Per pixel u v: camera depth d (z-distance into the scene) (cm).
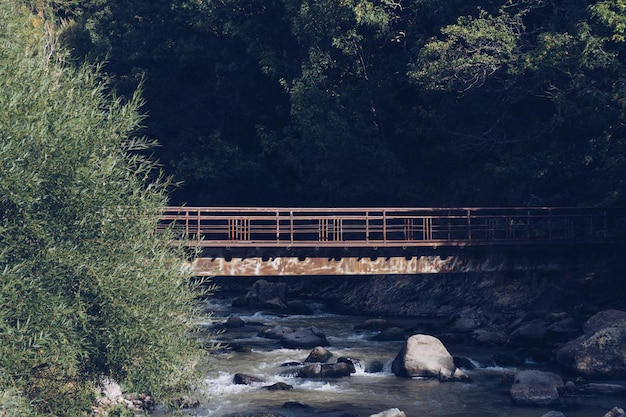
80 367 1758
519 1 4088
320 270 3216
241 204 5325
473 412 2297
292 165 4962
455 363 2844
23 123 1612
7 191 1571
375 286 4328
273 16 5178
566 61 3575
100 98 1823
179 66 5716
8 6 1828
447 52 3872
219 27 5372
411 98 4653
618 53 3584
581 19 3694
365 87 4491
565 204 3906
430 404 2386
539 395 2372
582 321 3334
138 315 1678
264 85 5488
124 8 5666
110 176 1745
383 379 2698
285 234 5191
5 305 1574
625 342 2634
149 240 1780
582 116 3650
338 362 2852
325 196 4881
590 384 2489
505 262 3447
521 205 4138
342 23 4422
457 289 4022
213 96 5803
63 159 1634
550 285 3716
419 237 4525
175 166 5212
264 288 4341
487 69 3897
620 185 3466
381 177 4500
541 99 4266
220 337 3366
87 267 1648
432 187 4656
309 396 2477
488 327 3475
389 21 4419
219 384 2595
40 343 1546
